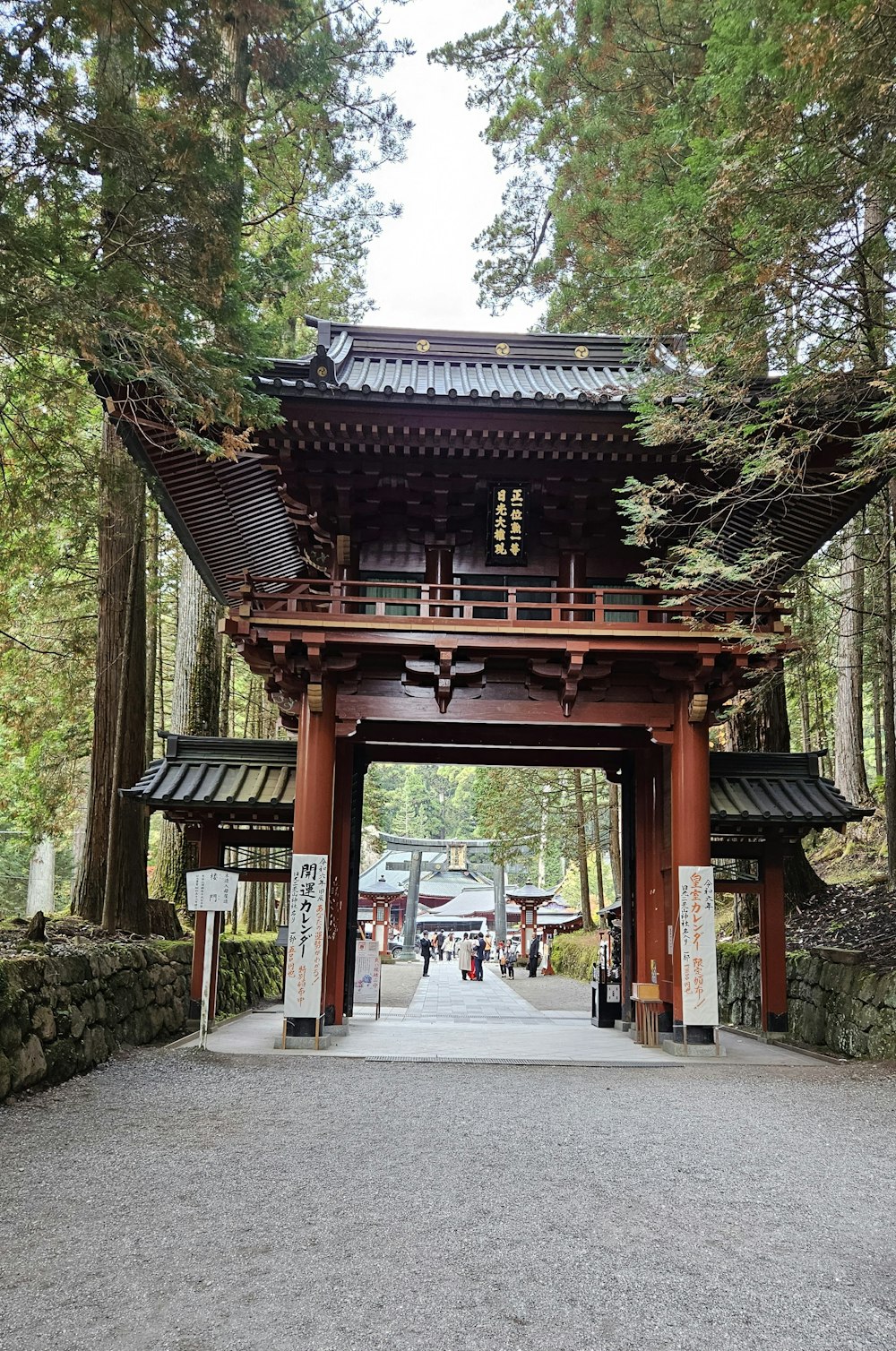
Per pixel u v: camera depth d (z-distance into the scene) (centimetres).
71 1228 498
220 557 1480
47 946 1025
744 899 1875
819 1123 795
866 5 699
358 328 1448
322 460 1198
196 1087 907
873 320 886
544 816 3919
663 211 1029
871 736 3678
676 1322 397
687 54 1652
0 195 782
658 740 1256
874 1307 415
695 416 1021
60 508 1069
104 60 845
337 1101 850
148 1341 372
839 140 805
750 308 898
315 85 1301
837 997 1302
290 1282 431
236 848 1622
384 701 1255
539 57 2123
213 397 892
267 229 2000
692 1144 713
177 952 1409
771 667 1251
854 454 971
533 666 1219
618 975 1611
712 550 1270
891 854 1661
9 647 1822
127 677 1445
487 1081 980
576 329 2106
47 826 2220
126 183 838
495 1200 556
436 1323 392
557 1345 376
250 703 2902
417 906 5131
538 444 1155
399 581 1299
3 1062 799
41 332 816
